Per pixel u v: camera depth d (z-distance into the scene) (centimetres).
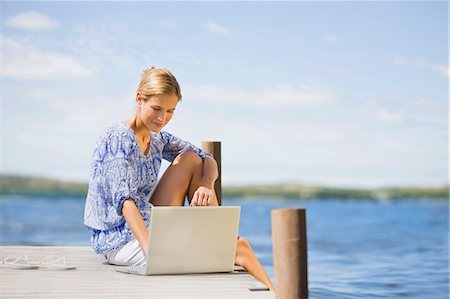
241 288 315
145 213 356
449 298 744
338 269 1108
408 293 762
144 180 366
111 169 352
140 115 359
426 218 2181
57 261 382
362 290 729
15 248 436
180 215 333
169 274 343
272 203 2395
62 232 1825
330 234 1883
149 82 352
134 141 357
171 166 375
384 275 990
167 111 356
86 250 428
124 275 342
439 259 1388
